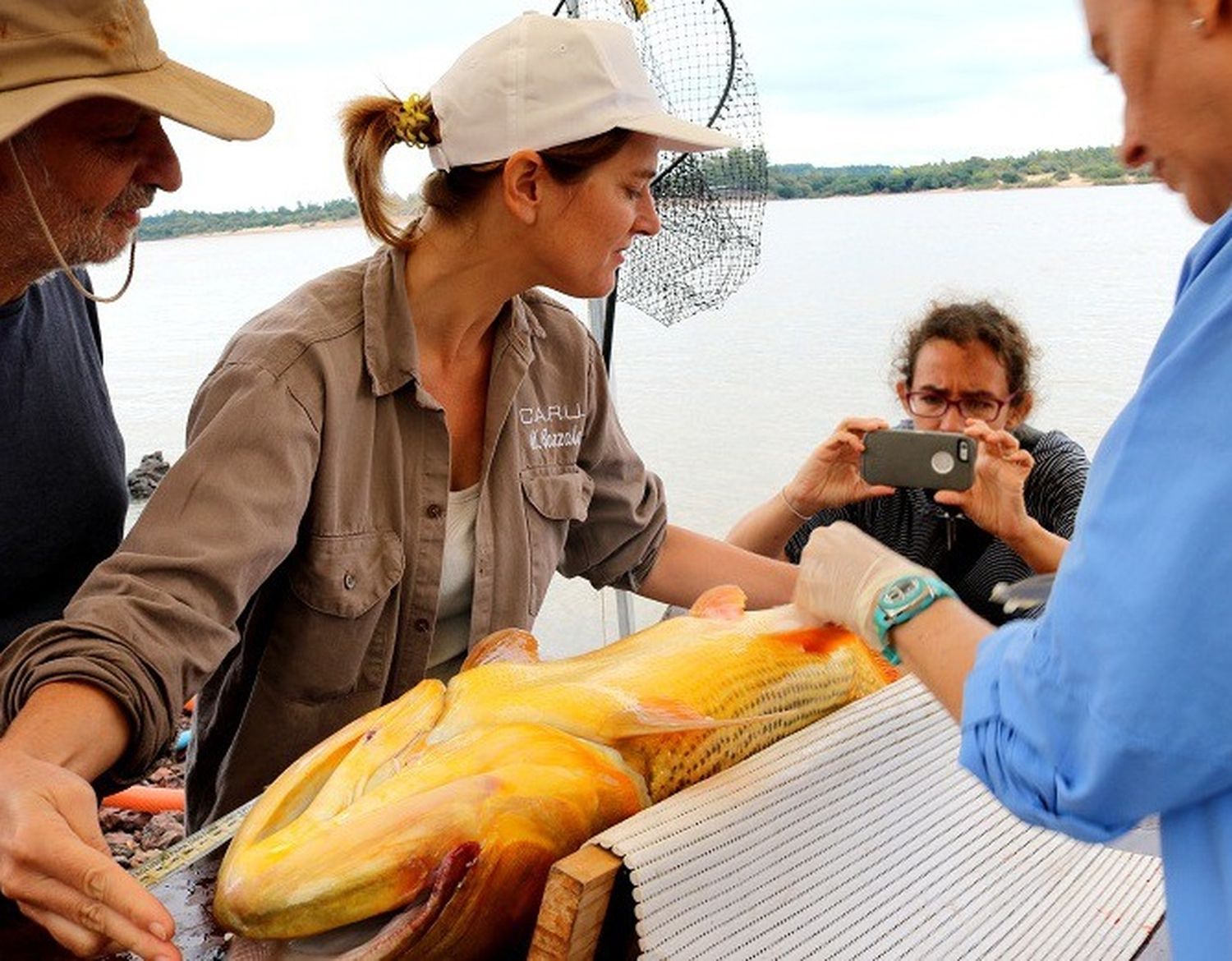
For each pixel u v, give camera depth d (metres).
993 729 1.08
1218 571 0.88
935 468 1.86
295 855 1.20
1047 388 3.96
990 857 1.48
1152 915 1.50
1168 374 0.92
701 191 3.06
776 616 1.67
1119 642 0.92
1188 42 0.93
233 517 1.70
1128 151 1.04
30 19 1.58
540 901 1.27
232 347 1.85
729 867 1.25
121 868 1.21
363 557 1.94
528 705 1.41
